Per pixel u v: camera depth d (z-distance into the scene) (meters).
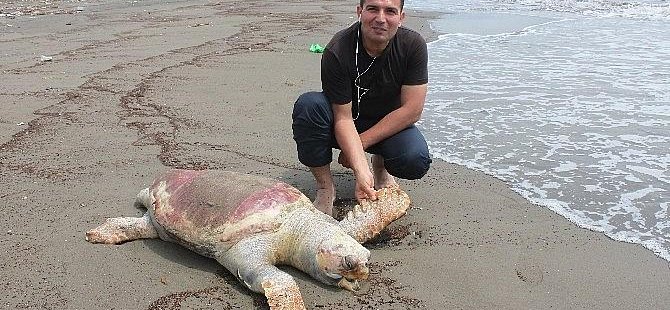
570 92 6.72
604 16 13.07
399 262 3.27
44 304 2.82
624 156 4.87
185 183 3.43
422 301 2.91
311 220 3.10
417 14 14.06
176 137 5.30
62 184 4.22
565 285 3.07
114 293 2.92
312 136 3.67
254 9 14.75
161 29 11.38
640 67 7.84
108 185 4.22
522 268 3.23
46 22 12.14
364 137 3.71
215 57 8.79
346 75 3.55
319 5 15.65
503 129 5.55
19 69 7.85
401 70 3.59
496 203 4.07
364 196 3.47
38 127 5.48
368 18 3.37
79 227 3.59
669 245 3.51
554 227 3.72
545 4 15.74
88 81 7.22
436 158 4.88
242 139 5.29
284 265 3.18
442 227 3.71
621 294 2.99
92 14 13.59
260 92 6.90
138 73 7.68
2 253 3.26
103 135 5.29
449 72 7.82
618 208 3.99
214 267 3.18
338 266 2.86
